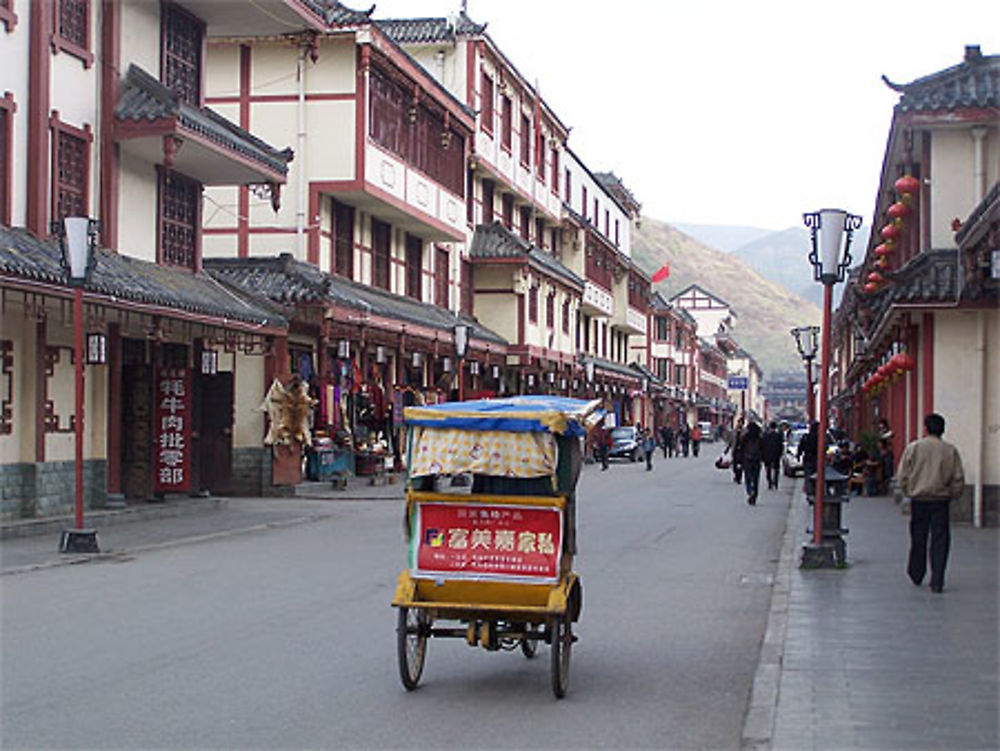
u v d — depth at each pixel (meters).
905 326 22.30
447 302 41.31
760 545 18.55
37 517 18.59
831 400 75.06
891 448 28.88
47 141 19.14
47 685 8.44
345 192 30.62
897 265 26.52
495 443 8.68
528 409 8.90
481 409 8.94
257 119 30.81
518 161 47.59
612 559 16.64
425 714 7.92
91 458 20.42
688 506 26.34
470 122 39.28
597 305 60.47
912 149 21.97
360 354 33.00
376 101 31.62
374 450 31.89
